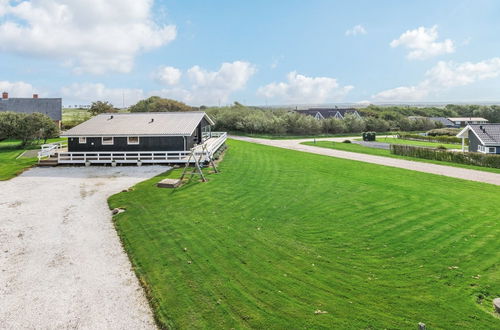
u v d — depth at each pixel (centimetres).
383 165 3192
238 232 1405
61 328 848
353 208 1712
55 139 5056
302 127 7562
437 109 14500
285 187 2186
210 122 4688
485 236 1310
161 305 924
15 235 1429
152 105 9044
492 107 13788
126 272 1127
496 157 3027
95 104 7500
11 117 4072
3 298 972
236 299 927
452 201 1831
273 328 805
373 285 970
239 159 3416
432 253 1170
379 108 13875
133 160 2981
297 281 1005
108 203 1886
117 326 855
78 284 1051
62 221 1605
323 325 802
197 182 2305
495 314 827
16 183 2366
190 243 1307
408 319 811
